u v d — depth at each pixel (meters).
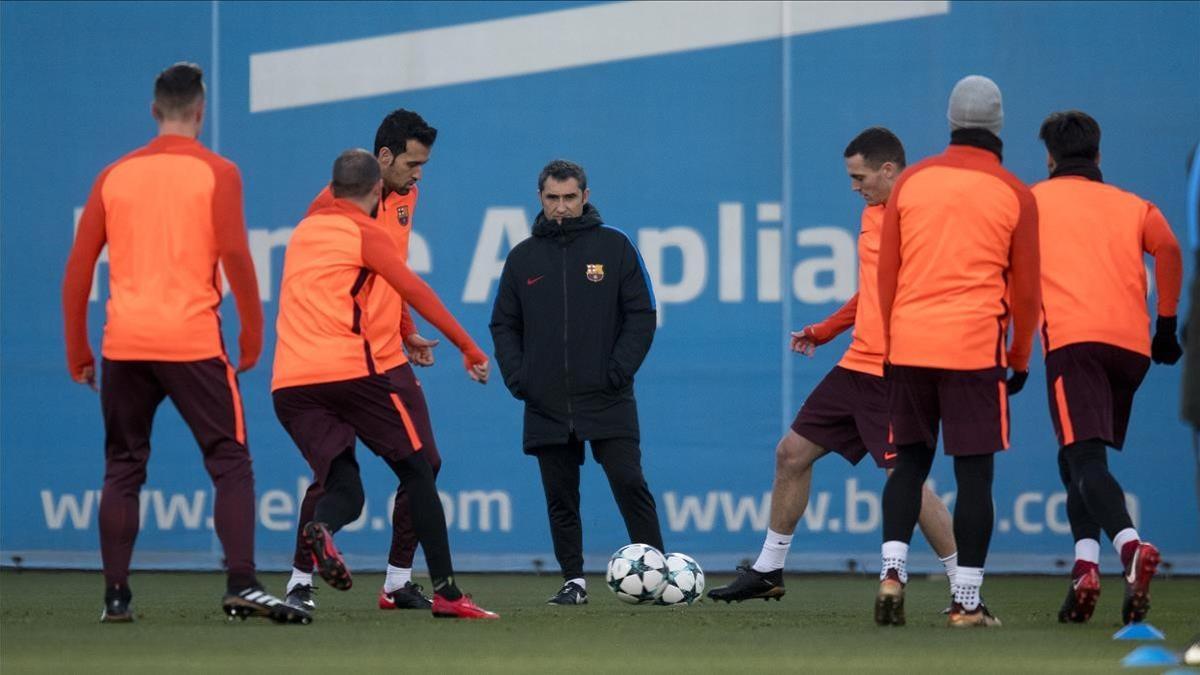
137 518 19.03
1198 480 14.38
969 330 17.95
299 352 19.44
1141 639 16.95
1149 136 28.83
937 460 28.77
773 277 29.22
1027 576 29.25
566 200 23.66
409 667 14.11
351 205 19.72
